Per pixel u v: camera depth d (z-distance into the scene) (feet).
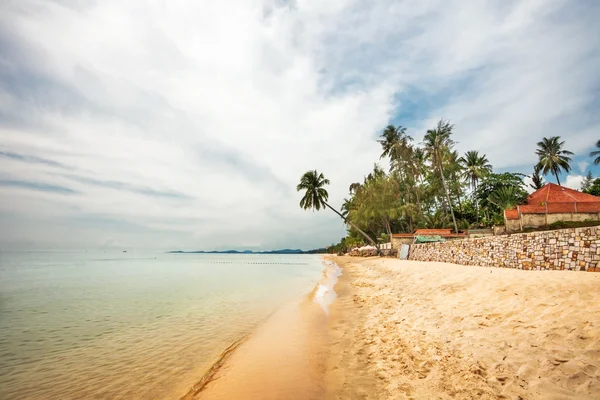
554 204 88.74
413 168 177.27
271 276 117.80
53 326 38.37
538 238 45.34
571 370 14.15
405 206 174.60
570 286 26.68
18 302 57.16
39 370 23.93
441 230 125.08
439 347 20.30
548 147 167.12
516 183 161.58
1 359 26.45
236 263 282.36
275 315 39.91
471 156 173.78
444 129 151.23
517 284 31.94
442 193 182.39
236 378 19.71
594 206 85.05
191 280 102.27
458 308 29.19
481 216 169.78
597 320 18.60
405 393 15.07
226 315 42.42
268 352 24.53
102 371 23.41
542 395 12.76
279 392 17.22
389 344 22.94
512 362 15.98
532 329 19.89
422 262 88.17
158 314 44.37
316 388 17.31
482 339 20.02
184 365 24.06
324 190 168.76
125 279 107.65
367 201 185.98
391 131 179.83
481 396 13.56
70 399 19.04
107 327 37.32
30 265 216.54
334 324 32.07
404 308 34.47
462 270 52.24
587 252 37.09
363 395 15.71
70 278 111.96
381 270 88.74
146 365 24.36
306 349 24.53
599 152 136.67
